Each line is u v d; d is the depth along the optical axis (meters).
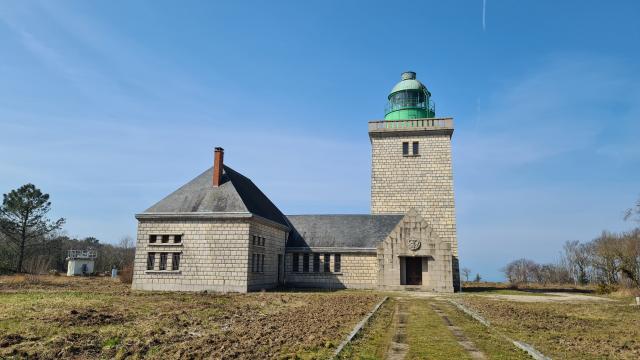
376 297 26.80
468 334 13.27
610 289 35.62
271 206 40.50
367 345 11.47
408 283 36.00
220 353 10.72
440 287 34.41
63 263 72.62
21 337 12.65
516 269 78.25
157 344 12.09
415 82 45.97
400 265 35.72
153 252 31.34
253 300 23.94
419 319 16.75
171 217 31.31
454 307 21.41
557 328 15.34
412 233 35.66
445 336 12.90
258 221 31.91
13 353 10.83
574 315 19.81
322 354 10.37
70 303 20.25
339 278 37.25
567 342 12.55
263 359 10.09
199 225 30.98
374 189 42.56
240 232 30.28
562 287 48.22
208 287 30.09
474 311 19.48
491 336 12.95
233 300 23.80
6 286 31.03
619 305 24.39
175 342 12.37
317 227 40.12
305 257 38.41
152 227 31.67
